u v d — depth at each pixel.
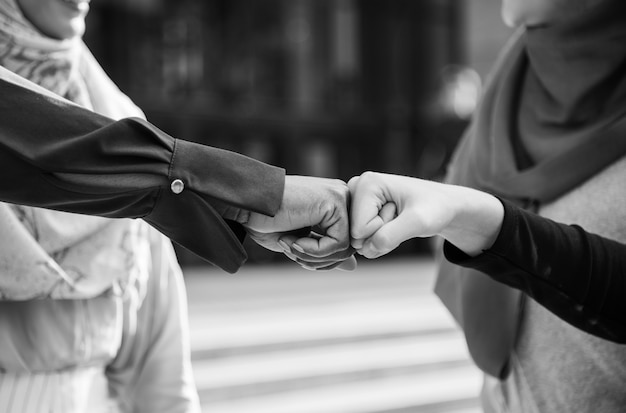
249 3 8.53
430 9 9.62
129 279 1.16
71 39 1.12
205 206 0.94
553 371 1.18
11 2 1.07
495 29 10.30
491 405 1.32
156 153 0.93
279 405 4.26
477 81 9.34
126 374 1.26
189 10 8.20
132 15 7.88
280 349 4.90
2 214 1.05
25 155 0.91
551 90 1.21
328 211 0.96
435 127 9.22
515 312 1.23
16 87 0.93
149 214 0.95
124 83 7.86
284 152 8.90
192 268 8.21
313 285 7.25
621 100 1.16
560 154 1.17
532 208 1.22
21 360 1.10
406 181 0.97
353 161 9.33
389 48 9.45
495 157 1.25
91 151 0.92
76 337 1.12
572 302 1.03
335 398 4.42
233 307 5.93
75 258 1.11
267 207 0.95
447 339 5.49
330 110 9.07
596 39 1.16
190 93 8.20
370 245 0.94
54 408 1.12
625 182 1.14
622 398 1.14
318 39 9.05
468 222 0.98
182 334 1.29
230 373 4.46
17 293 1.07
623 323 1.04
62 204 0.94
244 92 8.52
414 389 4.64
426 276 7.98
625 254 1.04
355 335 5.22
